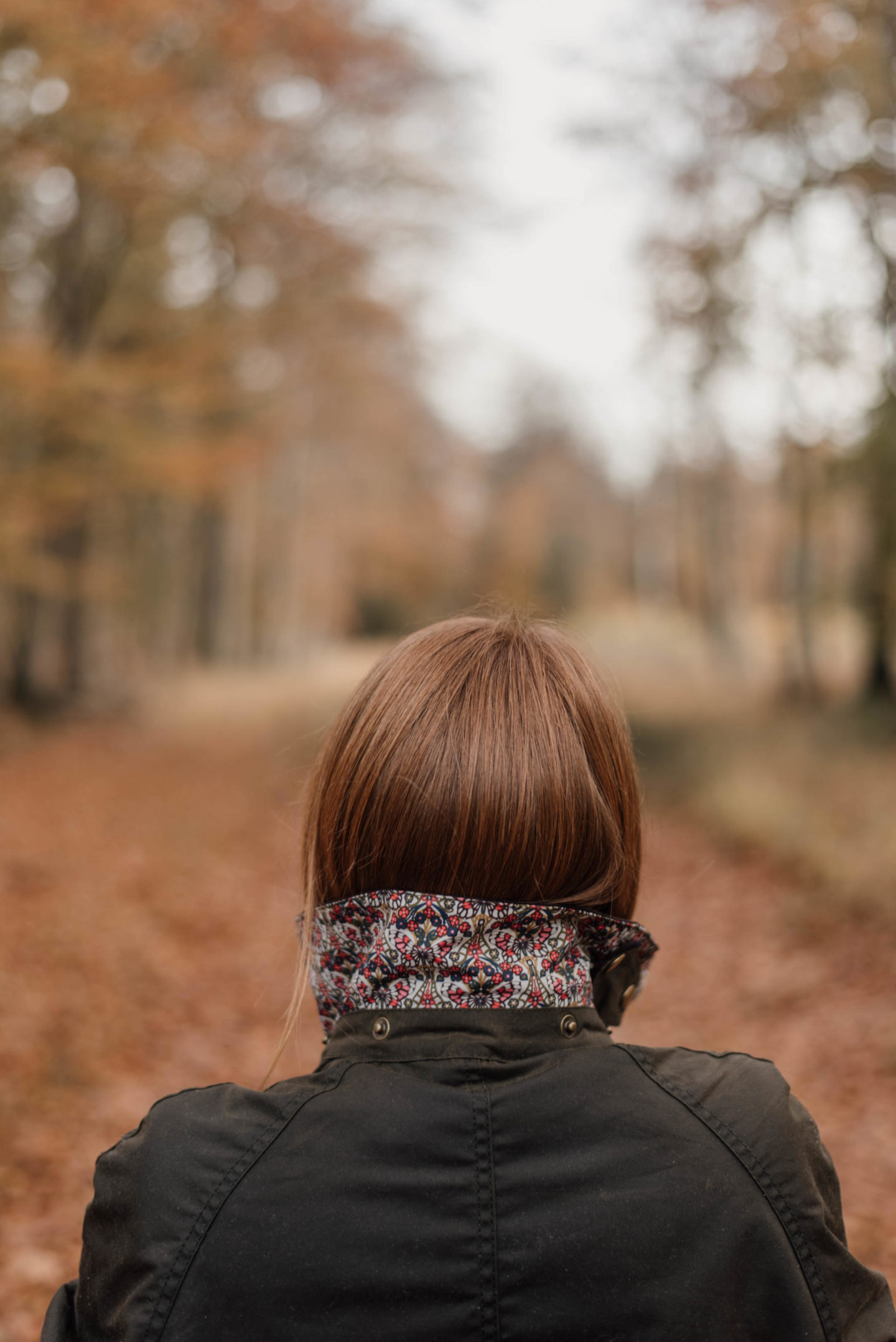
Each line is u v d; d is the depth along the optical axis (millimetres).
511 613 979
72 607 19031
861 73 11766
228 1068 4824
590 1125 739
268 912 7465
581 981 817
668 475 31047
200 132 10203
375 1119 740
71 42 8281
